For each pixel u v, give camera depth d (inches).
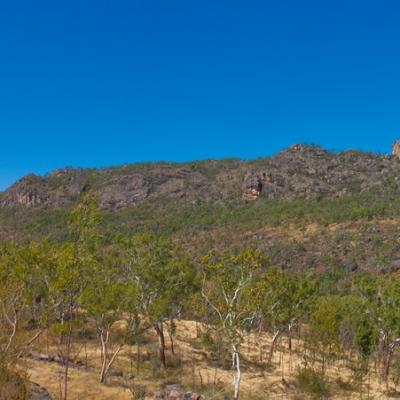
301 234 6697.8
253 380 1685.5
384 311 2005.4
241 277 1437.0
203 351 2074.3
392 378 1987.0
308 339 2317.9
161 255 1647.4
